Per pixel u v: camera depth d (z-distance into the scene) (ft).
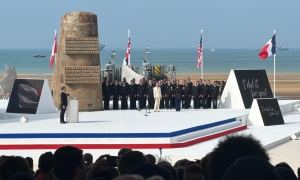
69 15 134.72
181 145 100.48
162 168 24.81
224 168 21.22
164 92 144.97
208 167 21.74
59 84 136.87
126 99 142.10
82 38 133.69
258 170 19.04
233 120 122.83
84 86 135.23
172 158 90.38
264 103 131.34
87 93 135.64
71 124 112.68
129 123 114.73
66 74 133.18
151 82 142.10
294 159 94.17
